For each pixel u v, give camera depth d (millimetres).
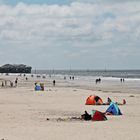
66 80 143250
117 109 31391
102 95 57719
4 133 21109
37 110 34469
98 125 24422
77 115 30938
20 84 99188
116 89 79375
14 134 20750
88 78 175625
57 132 21406
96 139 19109
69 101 45594
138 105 41188
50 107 37562
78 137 19734
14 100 46250
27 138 19438
